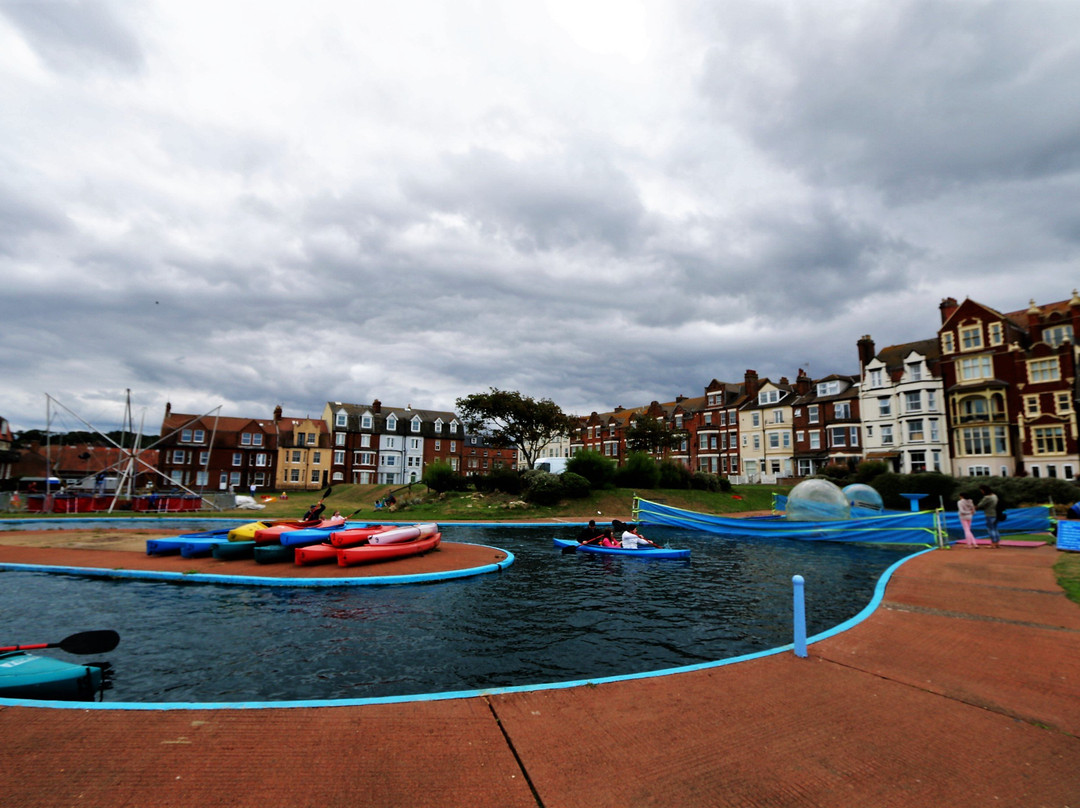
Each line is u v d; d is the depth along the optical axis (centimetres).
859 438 5291
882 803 366
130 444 6800
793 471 5934
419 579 1350
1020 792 382
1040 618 862
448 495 3722
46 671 620
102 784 370
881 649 704
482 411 4984
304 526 1766
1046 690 570
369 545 1584
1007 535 2186
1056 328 4047
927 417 4650
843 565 1664
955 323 4588
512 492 3781
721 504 3928
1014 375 4225
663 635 921
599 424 9225
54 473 6184
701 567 1630
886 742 453
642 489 3994
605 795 370
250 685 686
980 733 472
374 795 365
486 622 995
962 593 1048
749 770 405
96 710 484
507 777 391
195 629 935
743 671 618
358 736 448
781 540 2355
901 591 1073
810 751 436
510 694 543
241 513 3319
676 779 391
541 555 1877
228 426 7369
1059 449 3956
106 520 2836
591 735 458
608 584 1362
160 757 407
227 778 381
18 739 429
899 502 3619
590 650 837
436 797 364
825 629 956
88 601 1138
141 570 1407
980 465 4338
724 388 7031
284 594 1209
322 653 811
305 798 360
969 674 614
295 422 7812
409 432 8319
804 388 6050
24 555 1666
